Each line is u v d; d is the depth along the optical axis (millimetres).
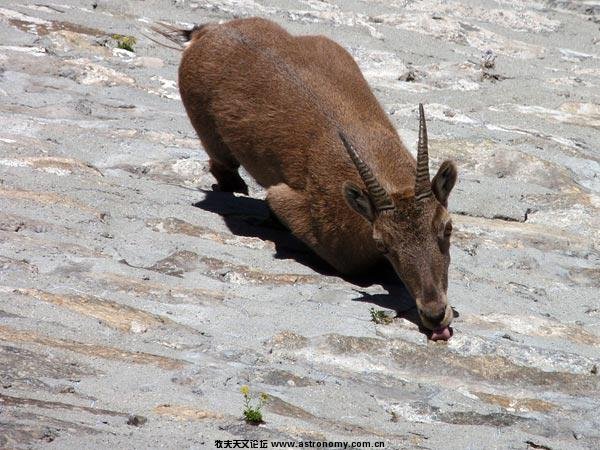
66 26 44250
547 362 23625
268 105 29844
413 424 20344
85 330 22375
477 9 55438
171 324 23391
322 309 25484
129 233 28750
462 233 31422
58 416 18094
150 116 38188
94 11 47125
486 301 26938
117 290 24781
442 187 25531
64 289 24156
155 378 20547
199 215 31062
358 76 31031
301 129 28984
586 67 50188
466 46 50500
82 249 26781
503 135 39656
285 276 27516
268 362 22188
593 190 36625
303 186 28656
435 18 52438
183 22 47188
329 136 28391
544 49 51875
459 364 23125
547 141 39406
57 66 40312
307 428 19266
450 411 21094
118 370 20672
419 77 45562
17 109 36688
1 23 43375
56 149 34156
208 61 31531
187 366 21219
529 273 29719
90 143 35156
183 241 28656
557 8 60031
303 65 30594
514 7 58344
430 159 36719
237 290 26312
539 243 31422
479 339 23953
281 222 29891
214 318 24094
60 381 19797
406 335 24328
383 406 21078
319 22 49469
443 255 25062
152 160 35000
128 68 42094
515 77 47281
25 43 41875
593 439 20516
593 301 28281
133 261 26969
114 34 44188
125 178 33156
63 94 38531
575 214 34156
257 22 32281
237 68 30859
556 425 20984
